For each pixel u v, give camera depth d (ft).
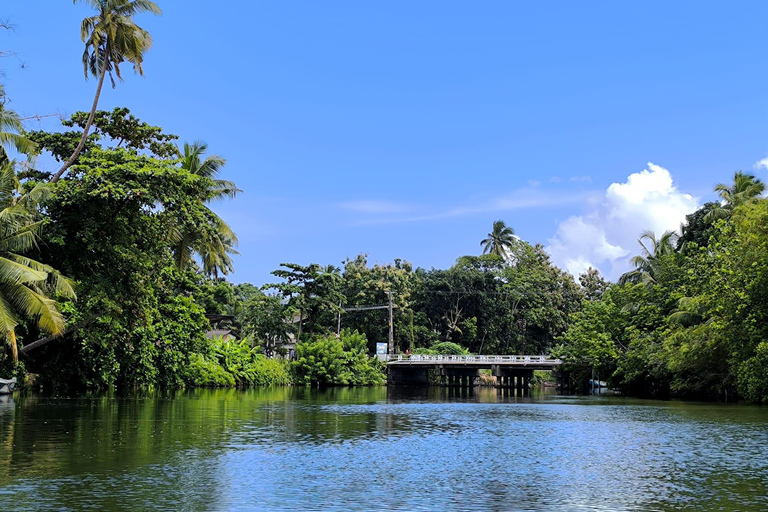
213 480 42.19
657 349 162.71
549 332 322.34
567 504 37.35
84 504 35.12
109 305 100.12
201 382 173.06
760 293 117.19
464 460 52.70
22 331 112.16
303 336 236.84
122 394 127.95
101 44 108.37
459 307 315.37
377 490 40.42
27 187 99.30
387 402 130.62
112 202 99.86
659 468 49.42
